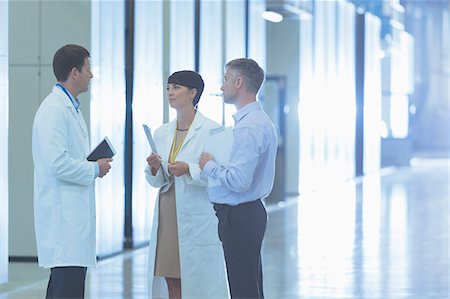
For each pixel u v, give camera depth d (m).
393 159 36.97
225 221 6.10
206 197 6.68
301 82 22.83
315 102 24.34
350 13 29.17
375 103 33.53
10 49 11.69
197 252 6.67
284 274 10.66
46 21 11.66
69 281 6.15
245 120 6.02
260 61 19.59
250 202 6.09
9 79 11.69
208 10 15.66
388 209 19.33
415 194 23.39
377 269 11.05
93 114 11.62
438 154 46.31
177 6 14.17
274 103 21.41
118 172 12.52
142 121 13.21
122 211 12.70
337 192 24.05
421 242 13.77
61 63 6.19
